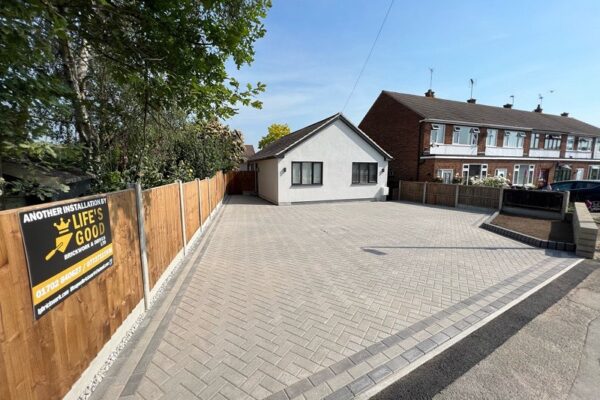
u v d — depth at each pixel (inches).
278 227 375.9
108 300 107.3
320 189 644.1
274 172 629.3
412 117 757.9
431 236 322.7
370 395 93.4
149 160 269.7
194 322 136.4
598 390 94.0
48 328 74.9
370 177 694.5
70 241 84.3
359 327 132.8
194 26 122.3
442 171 736.3
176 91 138.9
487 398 91.6
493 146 812.6
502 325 135.0
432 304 156.1
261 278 193.9
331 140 642.8
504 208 498.0
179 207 227.0
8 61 83.4
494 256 245.6
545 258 239.9
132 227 131.0
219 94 143.3
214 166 535.5
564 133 936.9
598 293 170.7
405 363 108.4
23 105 91.2
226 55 138.2
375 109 909.2
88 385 92.7
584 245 242.2
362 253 254.5
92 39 120.0
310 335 126.1
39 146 93.8
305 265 221.3
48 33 91.6
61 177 152.8
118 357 109.6
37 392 70.7
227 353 113.2
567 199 407.8
